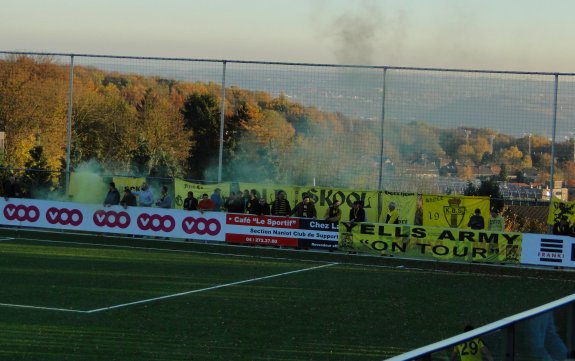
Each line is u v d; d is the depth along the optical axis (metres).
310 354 17.61
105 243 34.91
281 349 17.97
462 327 20.80
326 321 21.06
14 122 48.25
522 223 36.38
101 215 37.16
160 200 36.78
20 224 38.25
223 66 36.41
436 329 20.52
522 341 8.93
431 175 36.66
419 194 34.03
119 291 24.48
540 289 27.06
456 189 37.28
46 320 20.25
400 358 7.34
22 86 47.91
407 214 34.25
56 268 28.34
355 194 34.78
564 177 37.38
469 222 33.31
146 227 36.56
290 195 35.44
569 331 9.80
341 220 34.62
